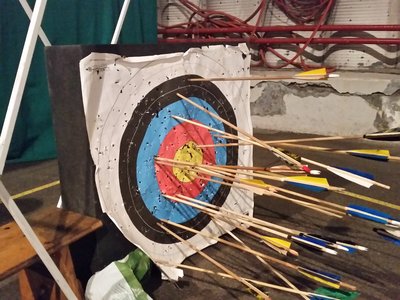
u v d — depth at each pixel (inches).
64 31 98.0
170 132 46.2
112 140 39.8
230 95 54.3
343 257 52.4
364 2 120.5
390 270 49.3
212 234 54.2
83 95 36.2
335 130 114.6
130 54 39.9
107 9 105.8
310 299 40.8
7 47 89.7
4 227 38.5
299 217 64.1
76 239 36.5
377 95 106.1
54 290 38.1
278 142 43.5
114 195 41.1
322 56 131.1
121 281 39.4
